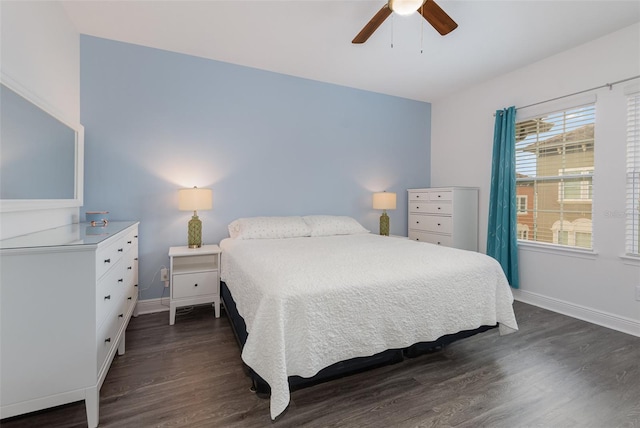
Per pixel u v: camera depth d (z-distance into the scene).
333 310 1.48
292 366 1.39
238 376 1.77
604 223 2.61
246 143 3.29
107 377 1.74
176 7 2.26
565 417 1.43
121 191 2.77
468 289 1.89
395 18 2.39
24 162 1.60
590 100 2.67
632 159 2.46
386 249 2.33
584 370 1.85
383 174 4.16
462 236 3.67
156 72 2.88
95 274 1.31
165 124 2.92
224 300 2.67
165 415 1.42
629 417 1.44
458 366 1.89
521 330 2.47
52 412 1.44
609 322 2.56
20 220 1.61
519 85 3.29
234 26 2.51
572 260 2.83
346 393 1.61
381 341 1.61
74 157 2.31
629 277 2.46
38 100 1.74
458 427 1.36
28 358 1.21
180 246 2.97
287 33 2.61
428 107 4.46
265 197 3.40
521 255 3.27
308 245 2.54
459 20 2.38
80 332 1.29
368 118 4.01
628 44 2.44
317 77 3.56
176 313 2.83
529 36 2.62
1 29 1.48
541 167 3.12
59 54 2.20
